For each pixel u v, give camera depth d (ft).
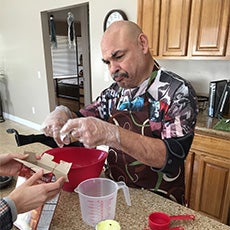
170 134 2.94
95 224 2.59
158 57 7.20
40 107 14.29
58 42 23.40
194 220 2.65
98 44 9.86
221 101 6.54
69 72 24.04
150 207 2.90
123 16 8.52
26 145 5.07
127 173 3.48
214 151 5.79
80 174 3.06
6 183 3.29
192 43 6.43
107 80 9.95
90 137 2.49
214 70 7.52
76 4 10.34
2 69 16.42
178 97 3.10
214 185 5.99
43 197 2.01
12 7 13.93
